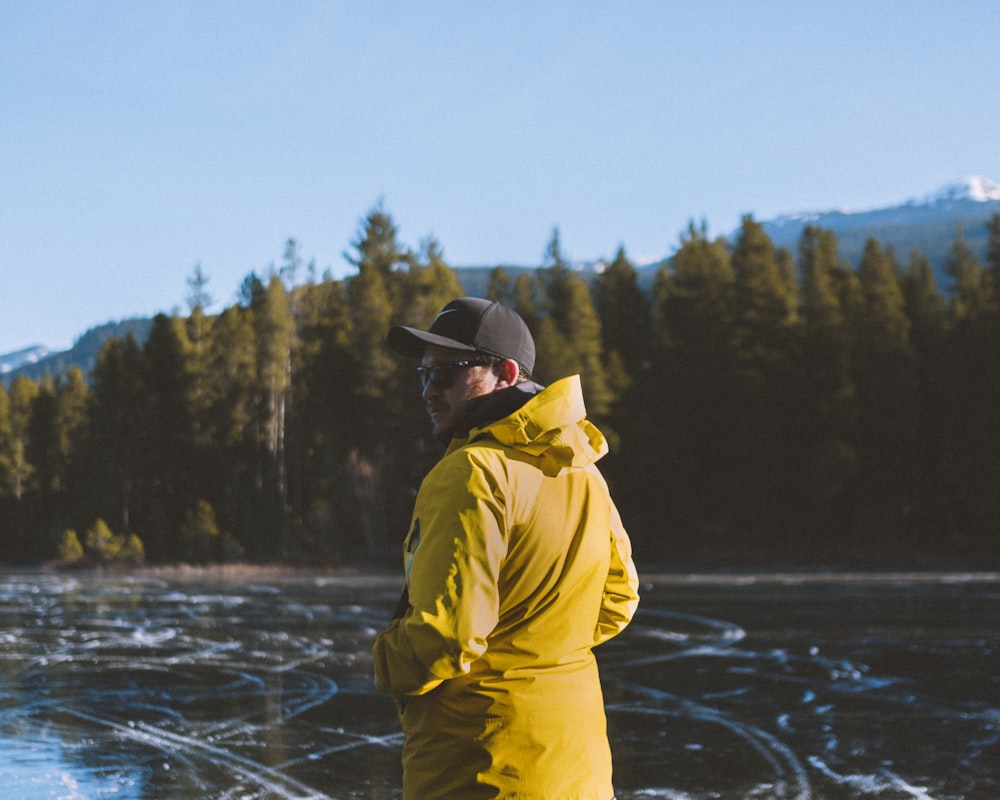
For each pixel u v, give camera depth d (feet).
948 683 38.37
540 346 175.52
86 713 32.37
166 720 31.19
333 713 32.40
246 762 25.46
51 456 248.73
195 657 47.11
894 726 30.04
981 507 174.19
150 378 218.38
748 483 181.78
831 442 175.11
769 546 180.55
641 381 194.29
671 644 51.65
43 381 277.64
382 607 80.02
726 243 238.68
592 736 7.69
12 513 248.93
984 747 27.12
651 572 144.97
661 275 248.11
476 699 7.46
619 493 186.39
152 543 209.87
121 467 221.46
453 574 7.20
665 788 22.89
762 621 63.93
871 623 62.34
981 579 118.83
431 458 186.91
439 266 209.77
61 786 22.98
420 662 7.14
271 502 203.41
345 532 188.34
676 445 187.52
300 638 55.77
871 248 198.90
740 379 182.70
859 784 23.21
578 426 8.02
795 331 185.37
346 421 199.72
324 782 23.43
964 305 210.38
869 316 184.03
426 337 8.24
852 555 169.78
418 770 7.62
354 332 200.75
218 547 184.24
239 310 240.53
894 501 180.04
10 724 30.37
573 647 7.75
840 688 37.32
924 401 186.29
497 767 7.37
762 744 27.55
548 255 244.22
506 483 7.48
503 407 8.09
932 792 22.45
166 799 21.97
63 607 81.10
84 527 222.48
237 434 207.21
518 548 7.54
